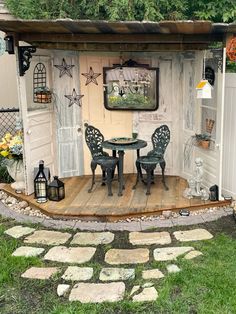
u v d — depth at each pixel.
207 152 3.69
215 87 3.47
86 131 3.84
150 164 3.66
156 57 4.09
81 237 3.01
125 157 4.38
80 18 5.54
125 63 4.09
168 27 2.93
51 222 3.30
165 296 2.21
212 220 3.25
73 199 3.67
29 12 5.27
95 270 2.53
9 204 3.72
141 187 3.95
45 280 2.43
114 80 4.16
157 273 2.47
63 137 4.24
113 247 2.84
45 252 2.78
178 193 3.76
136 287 2.32
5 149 3.91
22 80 3.57
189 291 2.26
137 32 3.23
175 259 2.62
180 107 4.14
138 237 2.99
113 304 2.17
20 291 2.33
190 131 4.01
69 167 4.35
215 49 3.42
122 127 4.30
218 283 2.31
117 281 2.40
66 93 4.16
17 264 2.59
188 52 3.90
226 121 3.55
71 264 2.61
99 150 3.91
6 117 5.19
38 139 3.93
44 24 2.87
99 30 3.13
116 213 3.32
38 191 3.64
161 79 4.14
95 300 2.21
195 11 5.59
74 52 4.10
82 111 4.27
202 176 3.74
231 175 3.57
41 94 3.92
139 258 2.67
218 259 2.59
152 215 3.38
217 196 3.53
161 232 3.06
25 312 2.14
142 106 4.20
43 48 3.76
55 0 5.44
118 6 5.22
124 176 4.32
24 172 3.77
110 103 4.22
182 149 4.20
